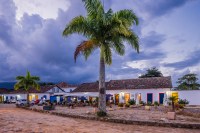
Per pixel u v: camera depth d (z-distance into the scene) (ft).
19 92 221.66
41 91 203.62
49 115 64.08
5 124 39.34
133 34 57.31
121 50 61.46
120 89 138.21
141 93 131.13
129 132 33.91
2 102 208.64
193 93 115.34
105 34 56.59
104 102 54.34
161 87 125.39
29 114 67.31
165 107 93.35
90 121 47.67
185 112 63.72
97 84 163.43
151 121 41.60
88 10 56.18
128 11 55.98
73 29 55.01
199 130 36.55
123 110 79.00
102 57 57.11
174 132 34.45
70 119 51.21
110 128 37.55
